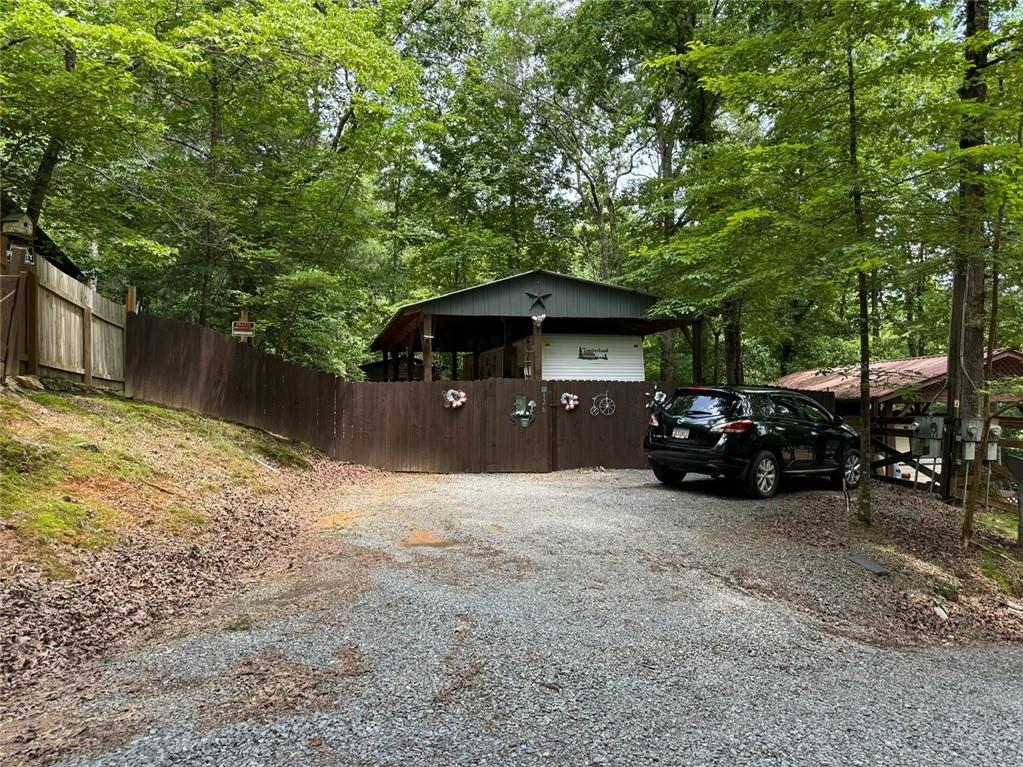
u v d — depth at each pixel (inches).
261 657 140.5
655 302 616.7
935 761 108.5
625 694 128.3
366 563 219.3
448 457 504.7
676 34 695.7
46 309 300.5
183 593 184.9
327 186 612.4
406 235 898.7
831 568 236.1
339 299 662.5
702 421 364.2
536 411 514.6
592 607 181.5
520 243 1027.9
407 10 807.7
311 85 558.6
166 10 454.6
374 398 504.1
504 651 147.3
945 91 362.0
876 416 498.9
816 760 106.0
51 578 168.7
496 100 944.3
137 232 523.2
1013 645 198.5
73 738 104.7
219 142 605.3
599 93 840.3
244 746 102.6
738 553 246.2
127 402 355.6
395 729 109.5
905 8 262.5
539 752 103.7
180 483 273.9
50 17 335.6
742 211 300.2
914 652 176.7
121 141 447.2
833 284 303.4
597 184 960.3
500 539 257.6
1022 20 277.0
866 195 269.6
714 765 102.3
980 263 294.5
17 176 441.7
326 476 424.8
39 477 214.4
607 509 323.6
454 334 824.3
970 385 370.6
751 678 141.7
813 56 291.4
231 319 644.1
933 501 384.2
